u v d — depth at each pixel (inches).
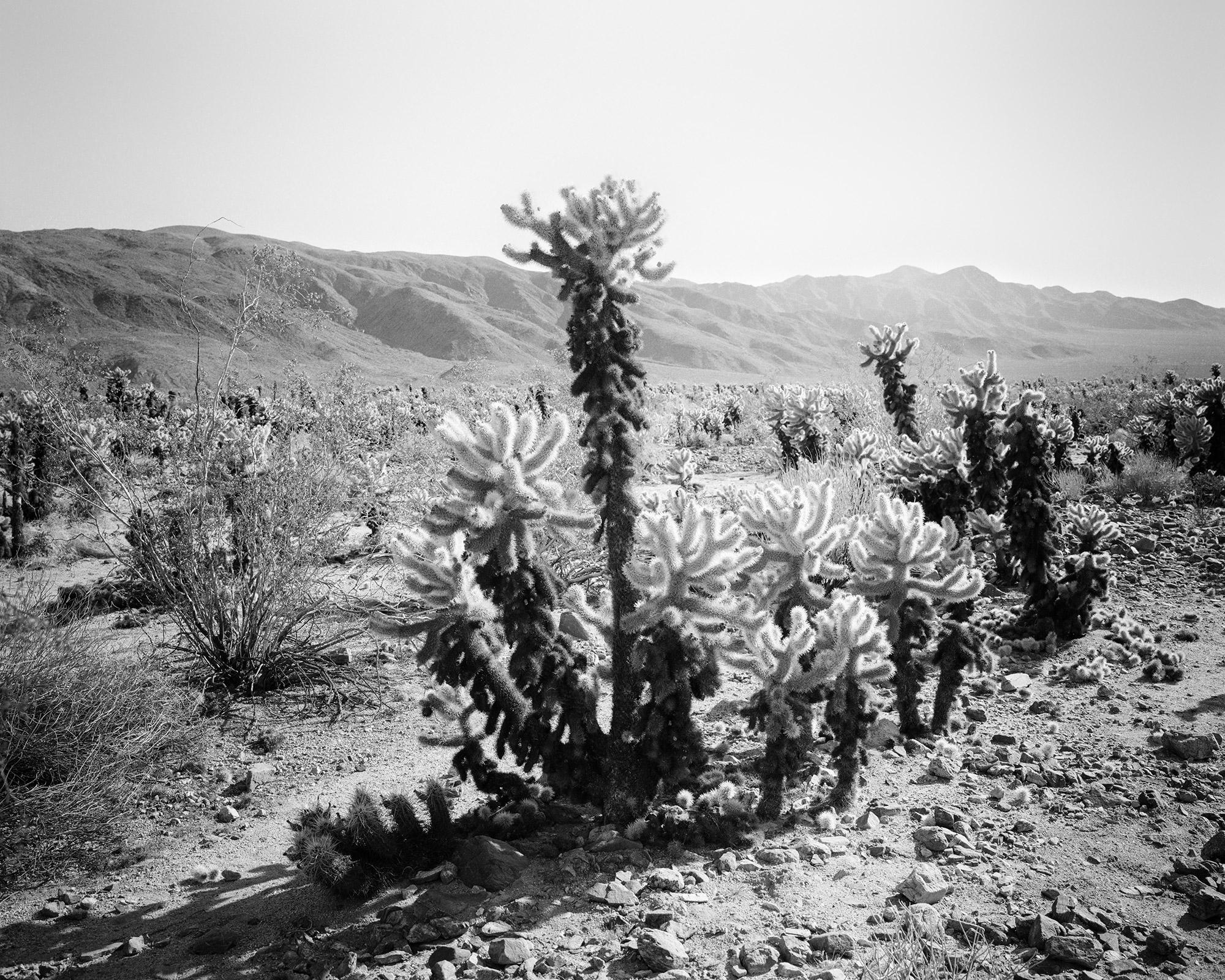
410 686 267.6
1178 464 604.7
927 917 135.1
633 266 168.4
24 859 167.5
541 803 177.2
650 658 164.6
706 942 132.6
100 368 390.0
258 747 228.7
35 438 452.4
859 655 173.0
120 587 345.1
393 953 132.6
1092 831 164.1
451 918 142.9
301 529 285.0
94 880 165.9
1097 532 347.6
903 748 206.5
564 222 163.6
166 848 177.3
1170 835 161.3
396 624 166.2
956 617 221.9
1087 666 250.8
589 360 169.8
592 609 184.4
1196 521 427.8
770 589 216.5
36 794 169.0
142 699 204.5
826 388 924.6
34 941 144.2
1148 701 227.9
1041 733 213.6
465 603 163.5
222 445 301.1
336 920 145.3
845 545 317.7
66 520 515.8
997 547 349.7
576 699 171.5
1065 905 136.6
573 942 133.6
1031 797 179.8
